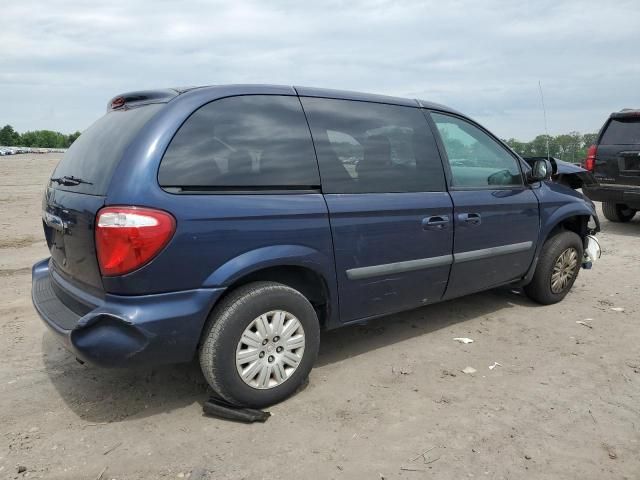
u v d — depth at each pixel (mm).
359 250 3553
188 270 2863
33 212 12109
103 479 2588
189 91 3119
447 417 3154
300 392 3465
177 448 2840
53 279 3498
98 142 3246
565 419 3137
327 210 3365
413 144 3990
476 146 4512
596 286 5949
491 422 3098
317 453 2799
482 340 4367
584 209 5309
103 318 2773
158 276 2785
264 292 3135
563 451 2826
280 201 3182
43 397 3387
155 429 3025
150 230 2719
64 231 3127
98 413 3197
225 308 3039
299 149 3355
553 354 4082
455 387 3537
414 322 4777
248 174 3117
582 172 6016
